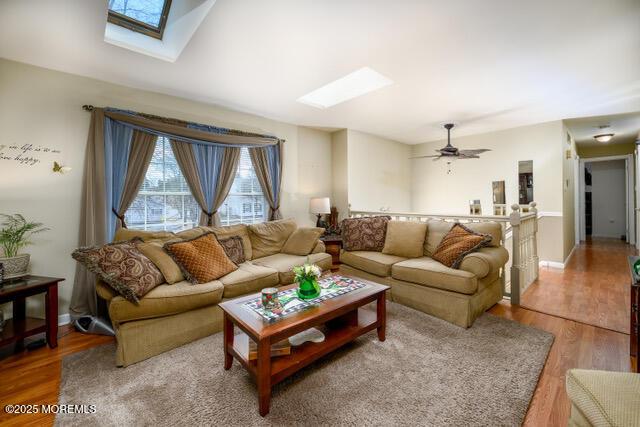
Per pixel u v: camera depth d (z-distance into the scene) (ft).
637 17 6.46
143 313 6.71
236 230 11.32
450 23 6.64
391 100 11.86
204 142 11.80
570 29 6.92
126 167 9.98
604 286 11.69
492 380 5.77
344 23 6.63
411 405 5.12
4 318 7.84
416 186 20.88
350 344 7.21
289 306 6.26
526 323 8.36
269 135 14.35
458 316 8.20
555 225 15.08
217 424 4.78
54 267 8.86
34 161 8.55
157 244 8.52
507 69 9.06
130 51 7.88
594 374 3.50
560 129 14.92
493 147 17.20
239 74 9.32
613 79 9.82
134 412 5.08
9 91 8.18
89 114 9.43
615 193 24.03
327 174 17.26
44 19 6.48
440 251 9.64
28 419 4.96
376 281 10.61
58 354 7.10
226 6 6.03
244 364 5.55
